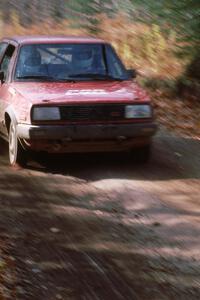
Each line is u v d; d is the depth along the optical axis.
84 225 6.60
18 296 4.84
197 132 11.79
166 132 11.73
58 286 5.12
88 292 5.05
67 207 7.17
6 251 5.73
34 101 8.16
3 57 10.01
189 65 14.90
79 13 19.56
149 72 15.79
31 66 9.23
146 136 8.48
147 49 17.06
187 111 13.28
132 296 5.02
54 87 8.73
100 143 8.35
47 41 9.57
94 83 9.05
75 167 8.80
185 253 5.91
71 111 8.16
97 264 5.60
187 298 5.01
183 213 6.98
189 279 5.36
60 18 23.30
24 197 7.48
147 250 5.96
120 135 8.31
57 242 6.09
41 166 8.83
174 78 14.91
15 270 5.32
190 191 7.81
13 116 8.57
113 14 19.12
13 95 8.80
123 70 9.59
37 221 6.67
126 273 5.44
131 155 9.05
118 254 5.85
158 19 14.88
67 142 8.21
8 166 8.84
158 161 9.30
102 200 7.44
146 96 8.62
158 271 5.50
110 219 6.80
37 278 5.23
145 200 7.41
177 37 14.48
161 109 13.52
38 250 5.86
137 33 18.06
